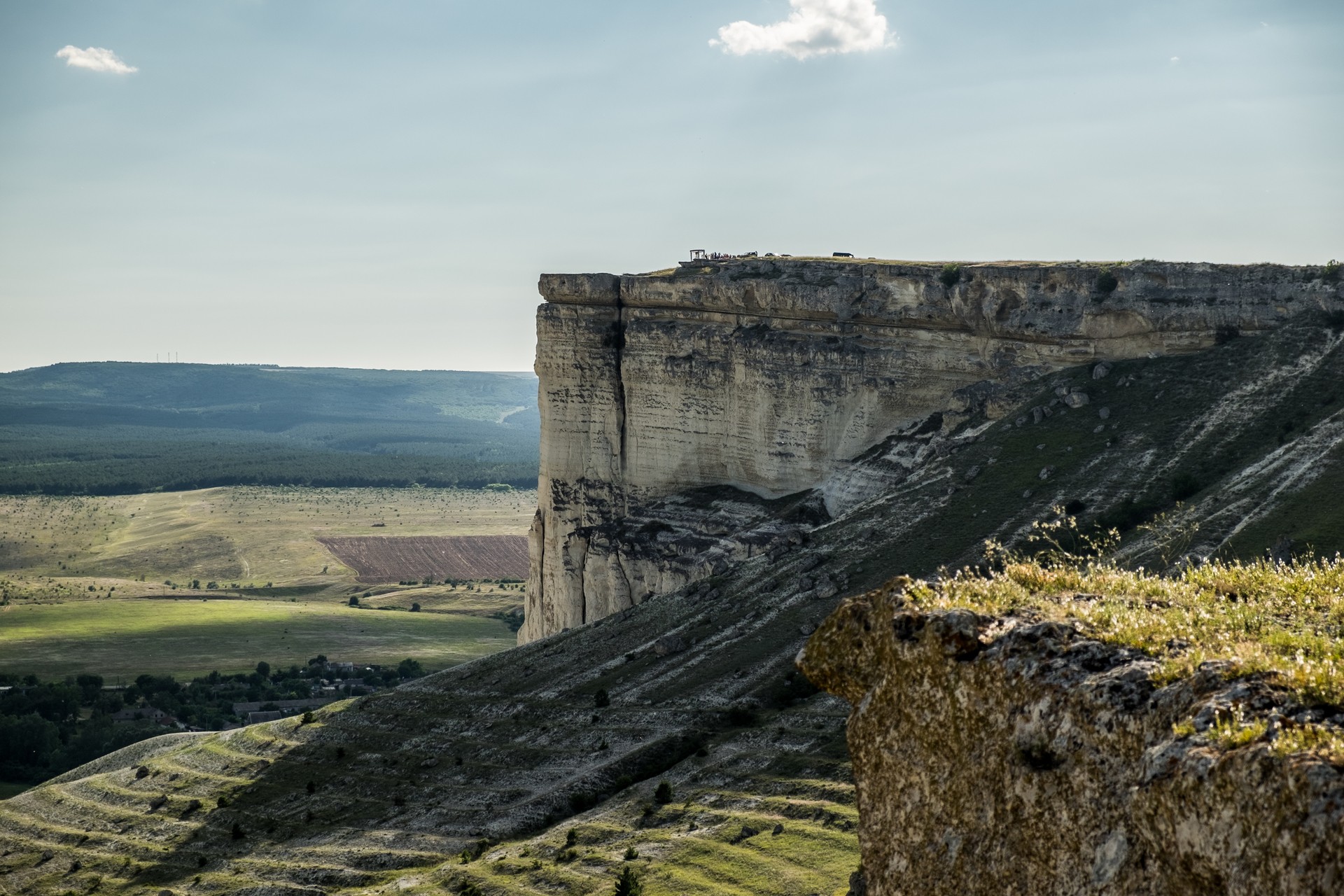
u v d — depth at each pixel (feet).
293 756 477.77
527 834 369.09
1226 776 51.13
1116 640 62.90
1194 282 502.38
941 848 64.23
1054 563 83.05
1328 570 81.56
